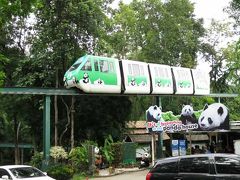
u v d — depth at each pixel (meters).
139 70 31.94
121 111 34.56
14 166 17.80
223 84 48.38
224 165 13.35
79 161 28.14
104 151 31.50
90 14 30.56
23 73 32.47
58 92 27.09
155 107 28.12
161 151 33.03
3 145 45.53
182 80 35.94
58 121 33.69
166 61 46.50
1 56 18.27
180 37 47.06
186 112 29.58
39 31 31.30
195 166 13.73
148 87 32.53
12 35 36.72
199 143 42.78
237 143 33.66
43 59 31.27
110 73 29.66
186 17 49.03
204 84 38.53
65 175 24.94
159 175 14.24
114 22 44.16
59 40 30.48
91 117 33.75
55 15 30.62
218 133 37.09
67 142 34.00
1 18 16.78
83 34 31.02
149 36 46.62
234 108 51.47
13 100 34.31
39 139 35.31
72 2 30.33
